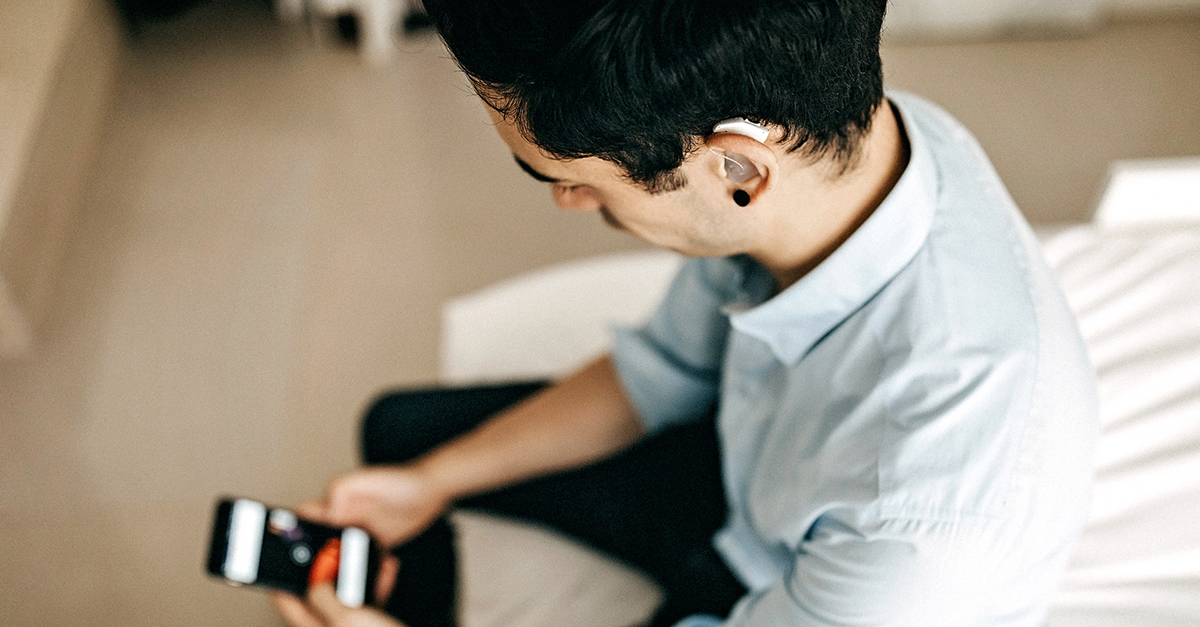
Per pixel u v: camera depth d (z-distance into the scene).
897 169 0.65
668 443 1.10
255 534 1.02
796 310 0.70
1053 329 0.65
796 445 0.75
